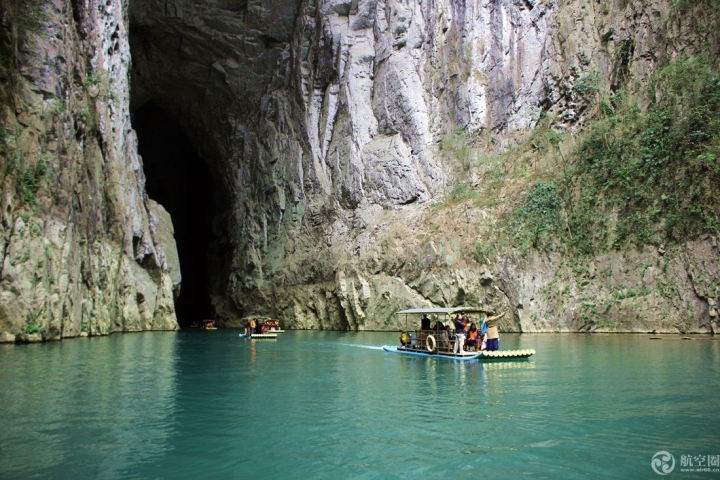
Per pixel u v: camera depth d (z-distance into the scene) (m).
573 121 40.28
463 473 6.32
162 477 6.12
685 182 30.50
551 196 35.78
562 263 33.91
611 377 13.17
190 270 67.69
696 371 13.99
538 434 7.91
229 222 57.88
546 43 43.28
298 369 15.54
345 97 51.56
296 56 54.88
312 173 52.25
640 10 37.91
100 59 33.41
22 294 22.19
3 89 23.23
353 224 47.88
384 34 51.38
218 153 60.50
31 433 7.89
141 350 20.91
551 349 20.70
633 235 31.92
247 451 7.11
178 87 58.34
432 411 9.48
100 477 6.09
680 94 32.72
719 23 33.28
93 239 29.91
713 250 28.83
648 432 8.00
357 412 9.40
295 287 49.31
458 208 40.75
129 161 37.16
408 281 40.38
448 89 47.69
